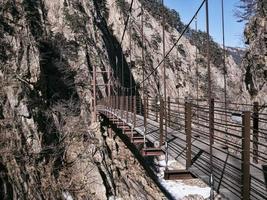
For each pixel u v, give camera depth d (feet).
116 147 115.65
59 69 136.56
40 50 128.26
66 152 95.40
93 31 202.39
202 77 283.59
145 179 107.65
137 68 248.93
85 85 154.10
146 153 41.75
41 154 82.53
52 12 174.70
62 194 79.15
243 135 19.67
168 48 311.27
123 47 253.24
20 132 78.95
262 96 76.02
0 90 82.53
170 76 285.43
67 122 110.63
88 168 91.71
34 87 100.07
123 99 76.54
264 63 79.00
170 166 92.84
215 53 298.56
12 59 95.76
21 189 65.16
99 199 86.38
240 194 20.26
